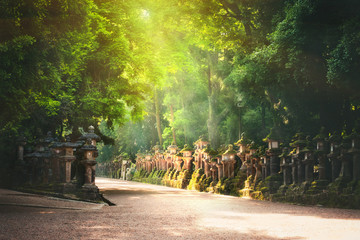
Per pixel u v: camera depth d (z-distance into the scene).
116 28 23.25
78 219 9.90
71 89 20.86
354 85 14.33
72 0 12.82
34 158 23.88
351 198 13.60
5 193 17.66
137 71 26.33
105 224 9.06
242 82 23.11
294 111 21.86
